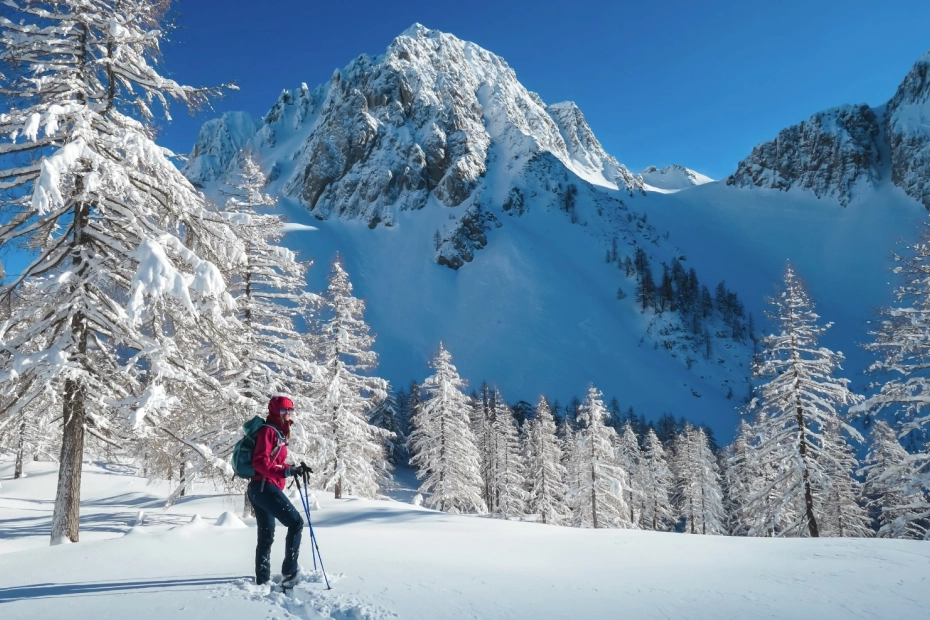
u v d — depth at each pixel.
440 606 4.03
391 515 20.66
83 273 9.25
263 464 4.50
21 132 8.84
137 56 9.98
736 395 146.12
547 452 46.50
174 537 6.65
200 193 10.67
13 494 31.12
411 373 139.88
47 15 9.41
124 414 8.89
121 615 3.75
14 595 4.33
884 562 6.41
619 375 141.00
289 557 4.52
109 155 9.65
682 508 55.16
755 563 6.43
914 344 17.66
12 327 9.12
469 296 186.25
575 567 6.13
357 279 198.38
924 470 18.78
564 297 180.00
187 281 8.39
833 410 21.64
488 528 12.88
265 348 19.00
